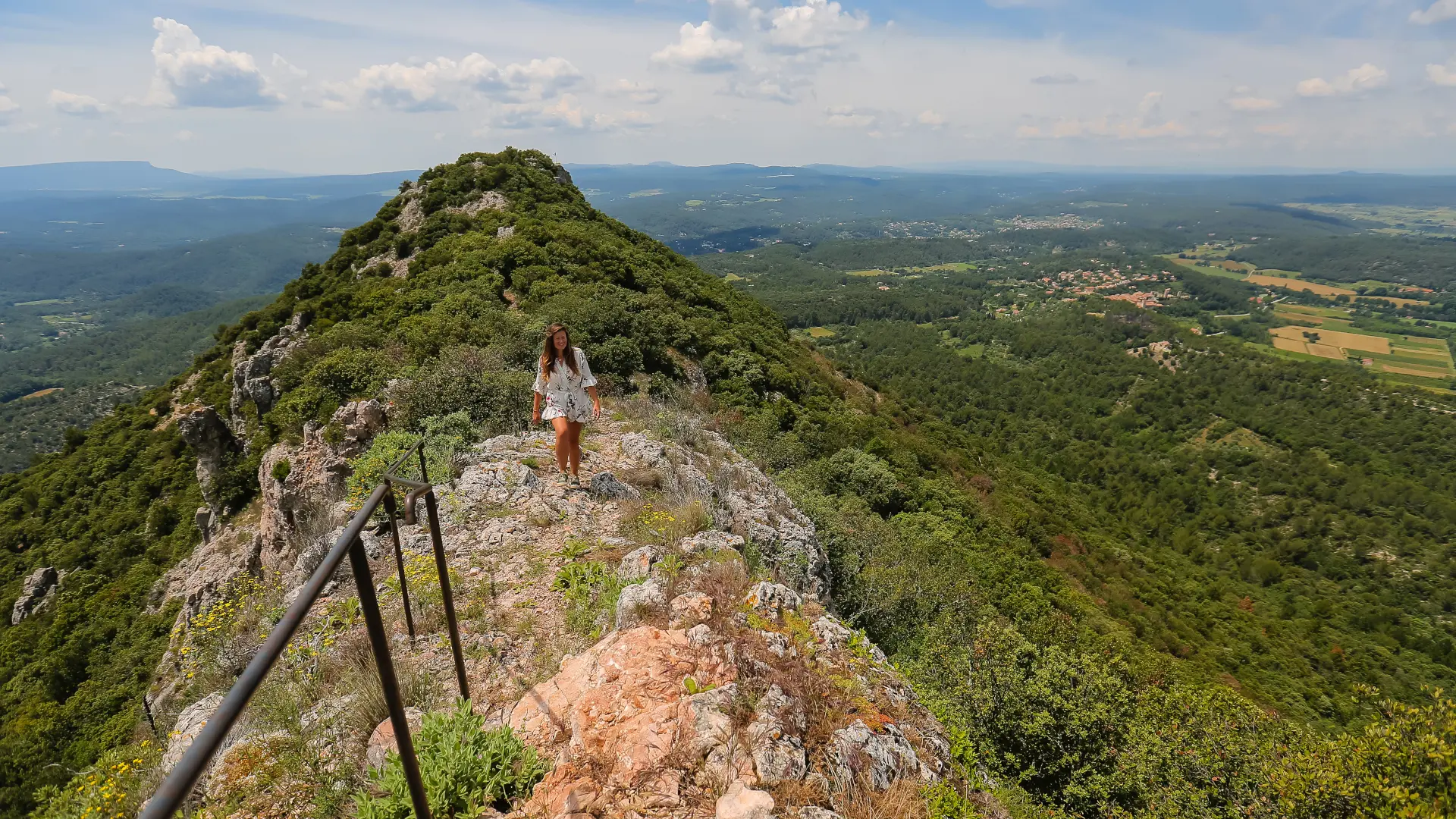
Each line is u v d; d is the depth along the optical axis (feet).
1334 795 33.04
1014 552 120.37
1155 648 124.16
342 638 18.53
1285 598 229.86
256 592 26.08
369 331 75.00
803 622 18.03
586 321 80.02
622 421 41.96
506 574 21.15
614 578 19.81
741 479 40.27
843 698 14.79
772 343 170.40
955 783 15.11
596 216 184.24
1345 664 169.89
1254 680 132.77
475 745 11.94
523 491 26.94
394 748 12.88
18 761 44.16
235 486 68.54
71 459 106.11
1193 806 35.96
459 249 116.47
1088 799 34.55
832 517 53.31
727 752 11.77
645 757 11.69
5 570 88.12
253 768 13.35
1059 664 37.24
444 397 40.57
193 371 126.82
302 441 52.19
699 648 14.40
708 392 98.73
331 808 12.16
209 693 19.86
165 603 64.95
